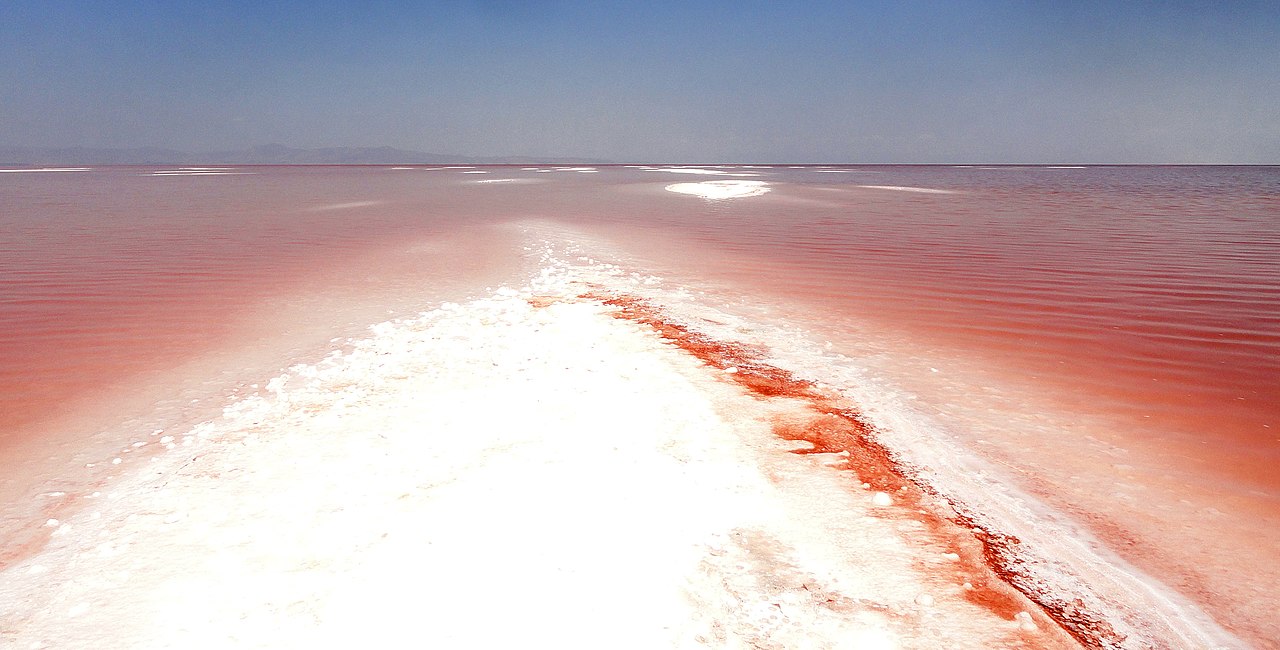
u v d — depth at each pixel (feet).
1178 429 23.11
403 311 39.55
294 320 37.63
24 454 21.63
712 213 95.30
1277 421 23.80
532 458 18.95
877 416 23.63
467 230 75.77
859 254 59.00
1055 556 15.81
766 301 41.37
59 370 29.37
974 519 17.21
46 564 15.56
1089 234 72.38
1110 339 33.58
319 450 20.51
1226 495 18.80
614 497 16.83
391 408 23.68
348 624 12.81
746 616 13.07
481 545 14.94
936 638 12.69
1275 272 50.21
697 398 23.75
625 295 42.32
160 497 18.15
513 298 41.70
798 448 20.58
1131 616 13.85
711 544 15.28
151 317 38.06
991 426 23.18
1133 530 17.04
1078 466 20.39
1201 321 36.86
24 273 50.01
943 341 33.12
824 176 283.38
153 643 12.61
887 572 14.70
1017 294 43.37
